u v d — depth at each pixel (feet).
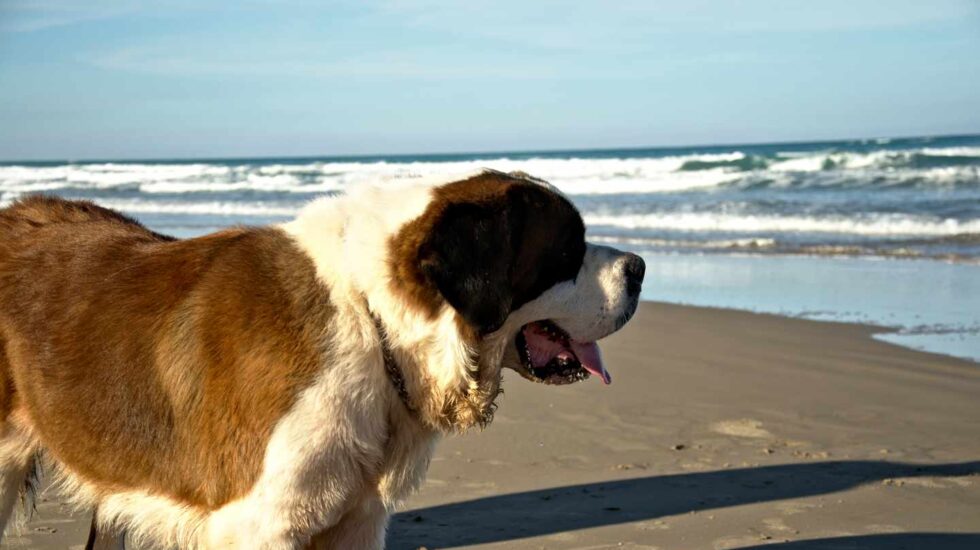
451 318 5.60
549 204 5.79
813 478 8.48
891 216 29.12
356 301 5.59
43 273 6.23
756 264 22.26
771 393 11.01
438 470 8.65
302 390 5.45
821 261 22.45
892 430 9.70
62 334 6.03
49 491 8.08
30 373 6.09
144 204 45.91
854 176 41.55
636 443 9.33
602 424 9.84
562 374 6.04
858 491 8.20
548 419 9.96
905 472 8.62
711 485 8.34
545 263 5.79
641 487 8.29
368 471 5.65
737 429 9.74
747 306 16.76
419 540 7.32
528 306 5.83
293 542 5.54
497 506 7.92
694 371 12.02
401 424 5.74
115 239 6.28
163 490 5.77
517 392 10.99
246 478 5.48
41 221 6.60
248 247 5.82
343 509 5.67
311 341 5.50
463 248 5.49
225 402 5.52
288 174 59.57
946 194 35.17
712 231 28.99
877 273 20.35
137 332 5.83
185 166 69.87
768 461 8.89
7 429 6.25
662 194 41.19
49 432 6.07
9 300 6.23
